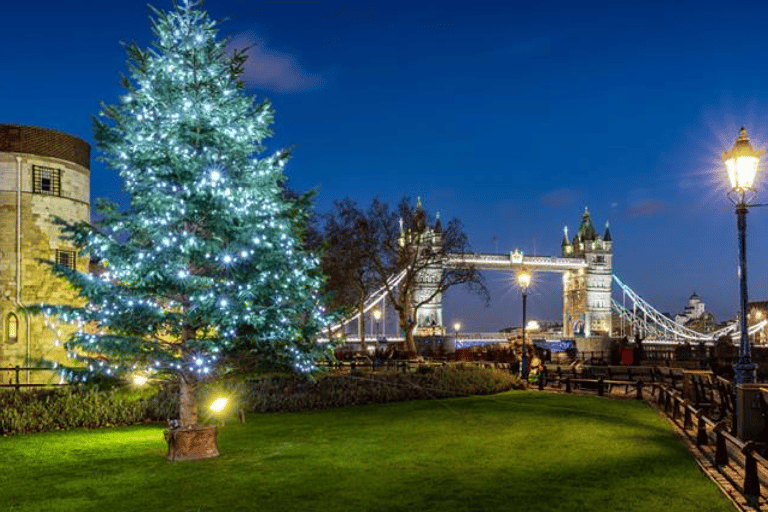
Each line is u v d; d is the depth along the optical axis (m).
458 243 65.56
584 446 14.71
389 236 62.94
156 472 12.59
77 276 14.02
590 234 185.38
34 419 17.94
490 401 24.19
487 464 12.95
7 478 12.26
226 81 14.75
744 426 13.56
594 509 9.88
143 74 14.19
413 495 10.75
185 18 14.38
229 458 13.77
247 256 13.99
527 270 34.59
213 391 20.59
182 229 14.27
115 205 14.26
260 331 14.14
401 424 18.38
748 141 14.63
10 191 38.22
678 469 12.31
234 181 14.03
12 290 37.75
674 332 124.06
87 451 14.84
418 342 66.81
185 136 13.91
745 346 14.56
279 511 9.99
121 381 15.12
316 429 17.75
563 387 31.70
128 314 14.07
